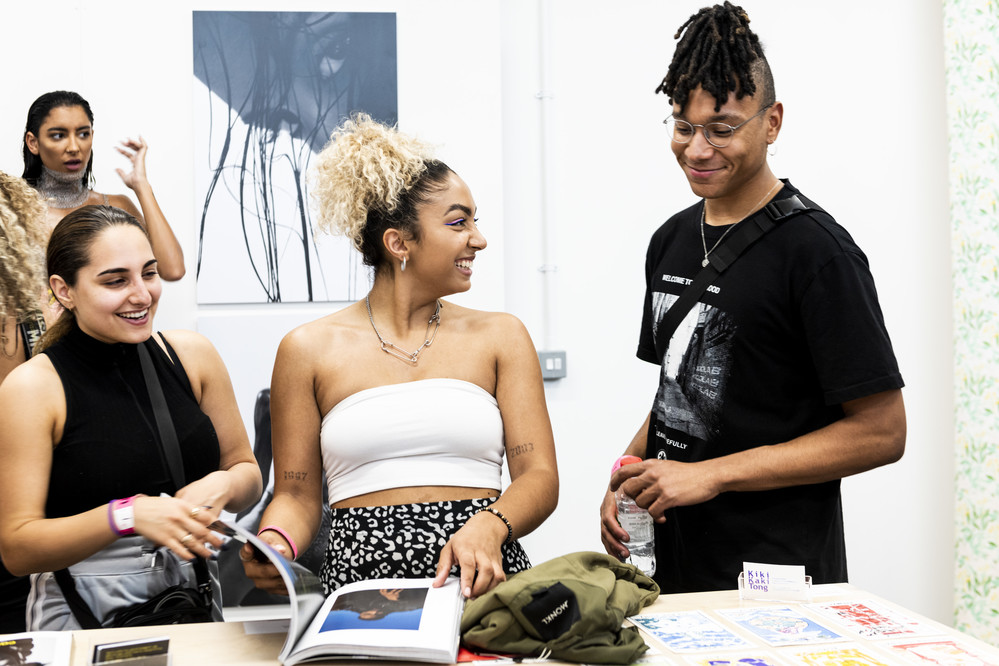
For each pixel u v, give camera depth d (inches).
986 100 122.1
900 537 134.6
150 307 62.5
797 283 61.4
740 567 63.1
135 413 62.6
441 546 57.0
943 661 44.0
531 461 59.9
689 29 63.6
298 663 45.4
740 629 49.3
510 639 45.5
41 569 56.7
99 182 115.2
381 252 61.9
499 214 123.6
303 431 60.6
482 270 123.4
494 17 122.9
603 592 46.9
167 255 113.9
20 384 58.7
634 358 129.4
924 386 134.8
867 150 132.6
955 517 130.0
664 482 60.2
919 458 135.0
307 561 109.1
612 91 128.6
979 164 122.8
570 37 127.8
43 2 113.9
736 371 63.6
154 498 55.6
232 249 118.1
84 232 60.6
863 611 52.3
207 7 117.3
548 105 127.0
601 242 128.8
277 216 118.7
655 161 129.5
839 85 131.9
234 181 118.0
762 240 63.5
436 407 58.6
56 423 59.7
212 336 118.0
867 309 59.7
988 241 122.6
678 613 52.3
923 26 132.9
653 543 68.8
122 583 59.3
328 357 60.7
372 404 58.8
